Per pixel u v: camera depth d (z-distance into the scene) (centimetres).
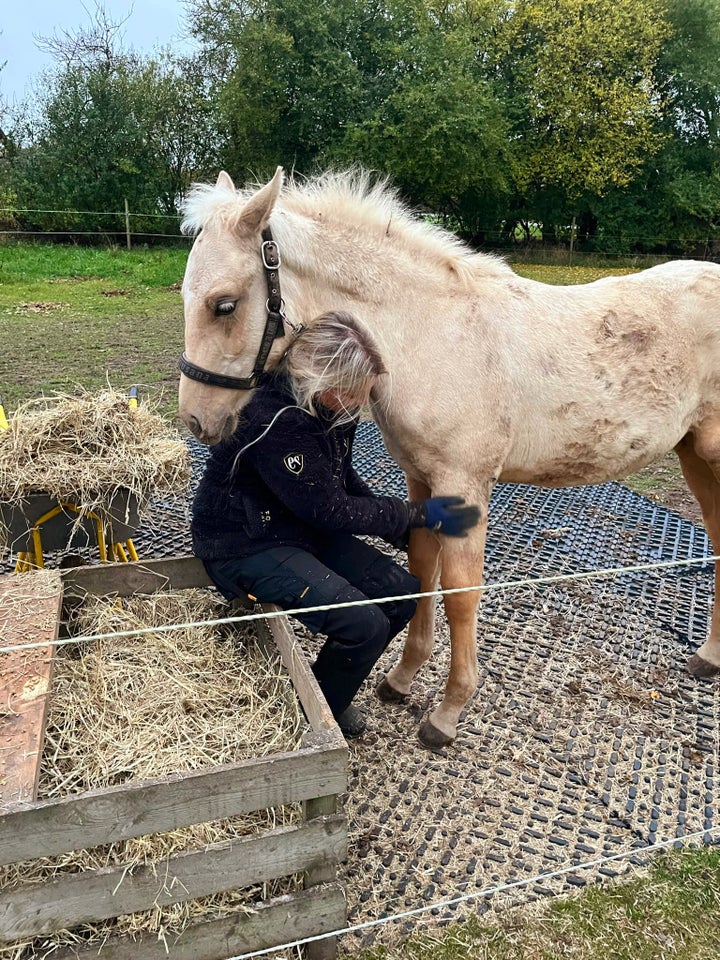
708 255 1725
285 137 1523
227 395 200
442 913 179
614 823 208
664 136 1605
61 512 205
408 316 214
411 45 1470
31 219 1401
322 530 201
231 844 143
